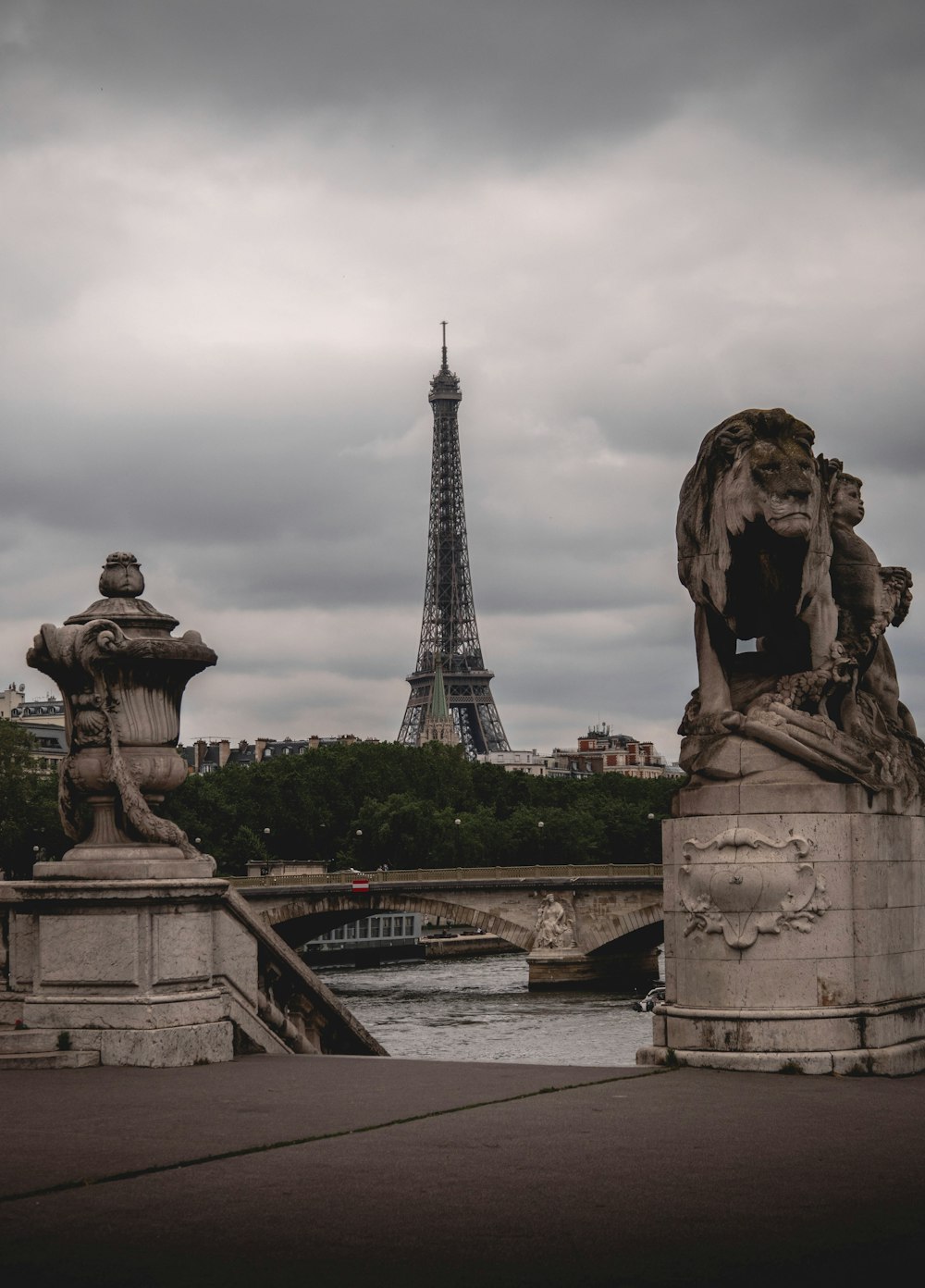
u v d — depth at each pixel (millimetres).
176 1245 9133
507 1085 14359
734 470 15086
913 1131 12062
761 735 15031
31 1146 11766
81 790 17125
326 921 146875
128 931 16281
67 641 16938
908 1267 8680
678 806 15414
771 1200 10047
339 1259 8844
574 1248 9039
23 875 151000
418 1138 11938
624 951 151625
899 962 15203
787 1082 14164
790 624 15508
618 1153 11367
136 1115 13008
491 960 188375
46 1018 16375
